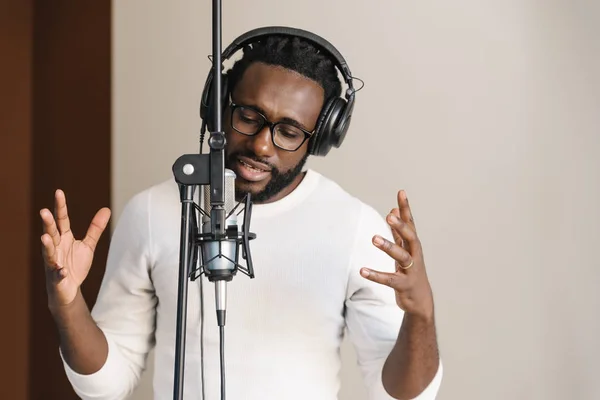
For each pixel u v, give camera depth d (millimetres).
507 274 3094
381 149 3211
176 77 3418
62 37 3820
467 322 3109
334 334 2180
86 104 3775
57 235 1770
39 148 3832
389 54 3230
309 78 2014
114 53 3477
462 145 3154
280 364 2094
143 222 2182
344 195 2225
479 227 3123
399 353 1972
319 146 2051
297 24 3305
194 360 2098
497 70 3145
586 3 3102
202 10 3424
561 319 3053
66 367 2109
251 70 2018
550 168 3090
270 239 2131
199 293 2098
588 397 3027
